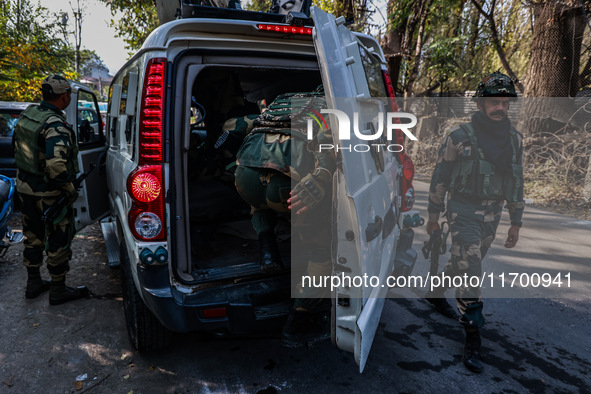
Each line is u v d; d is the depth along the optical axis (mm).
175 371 2447
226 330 2246
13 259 4230
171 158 2021
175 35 2123
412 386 2344
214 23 2137
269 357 2604
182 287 2094
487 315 3170
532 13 8734
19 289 3541
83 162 3688
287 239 2734
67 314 3115
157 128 1988
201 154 3221
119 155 2793
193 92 3283
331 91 1519
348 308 1601
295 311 2061
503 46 10406
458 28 10820
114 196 3037
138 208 2008
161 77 2006
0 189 3896
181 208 2129
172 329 2115
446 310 3145
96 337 2799
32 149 3037
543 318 3129
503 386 2359
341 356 2619
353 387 2328
